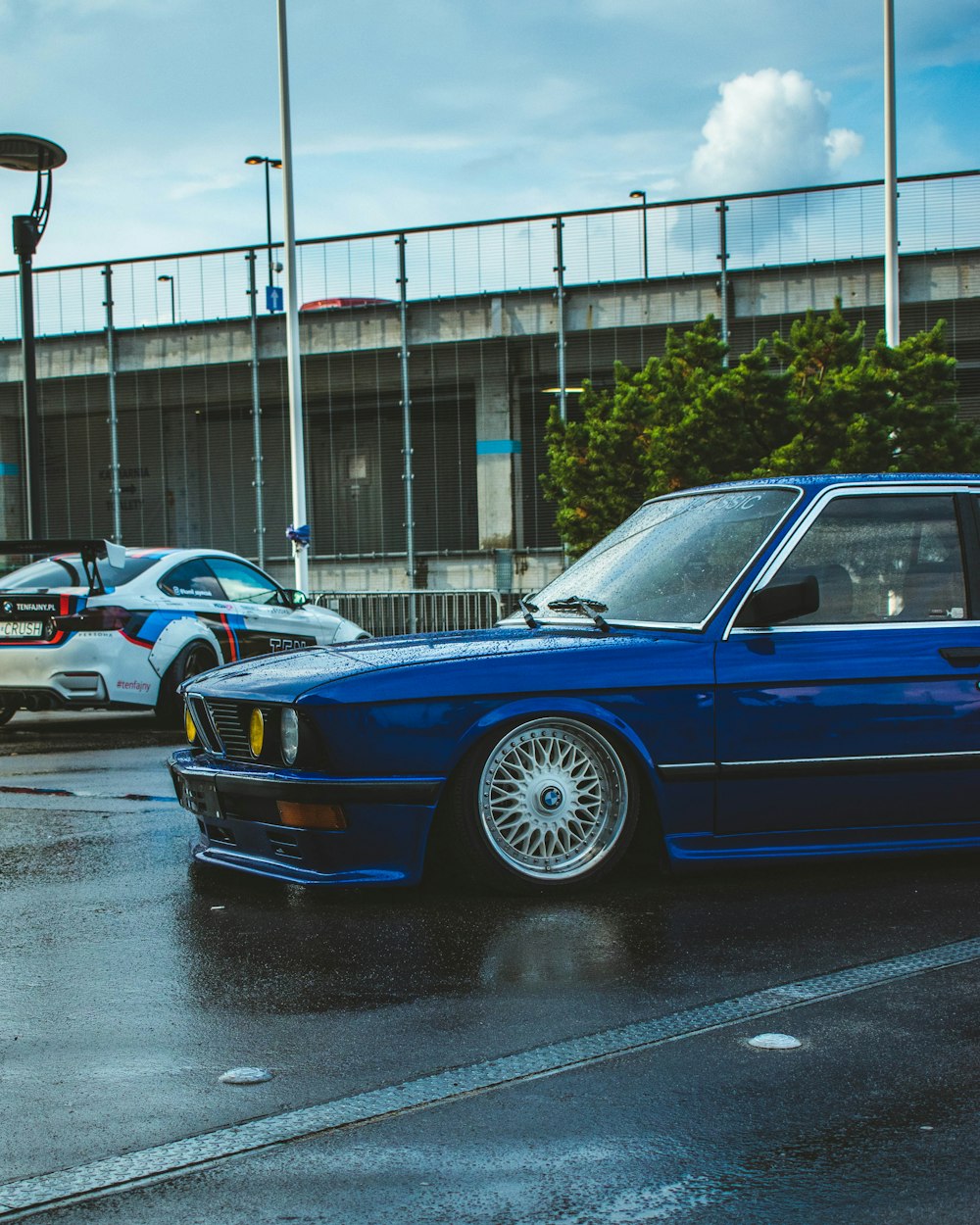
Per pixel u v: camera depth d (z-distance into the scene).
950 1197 2.49
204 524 30.67
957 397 25.75
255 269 28.86
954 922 4.43
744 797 4.92
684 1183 2.56
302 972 3.98
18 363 30.78
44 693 10.93
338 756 4.63
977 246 24.41
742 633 4.97
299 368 23.72
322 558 30.33
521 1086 3.05
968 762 5.09
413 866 4.70
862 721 4.99
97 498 31.30
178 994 3.80
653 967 3.96
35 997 3.80
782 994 3.69
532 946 4.21
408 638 5.49
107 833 6.20
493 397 28.50
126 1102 3.01
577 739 4.87
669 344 19.64
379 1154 2.71
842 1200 2.49
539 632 5.25
